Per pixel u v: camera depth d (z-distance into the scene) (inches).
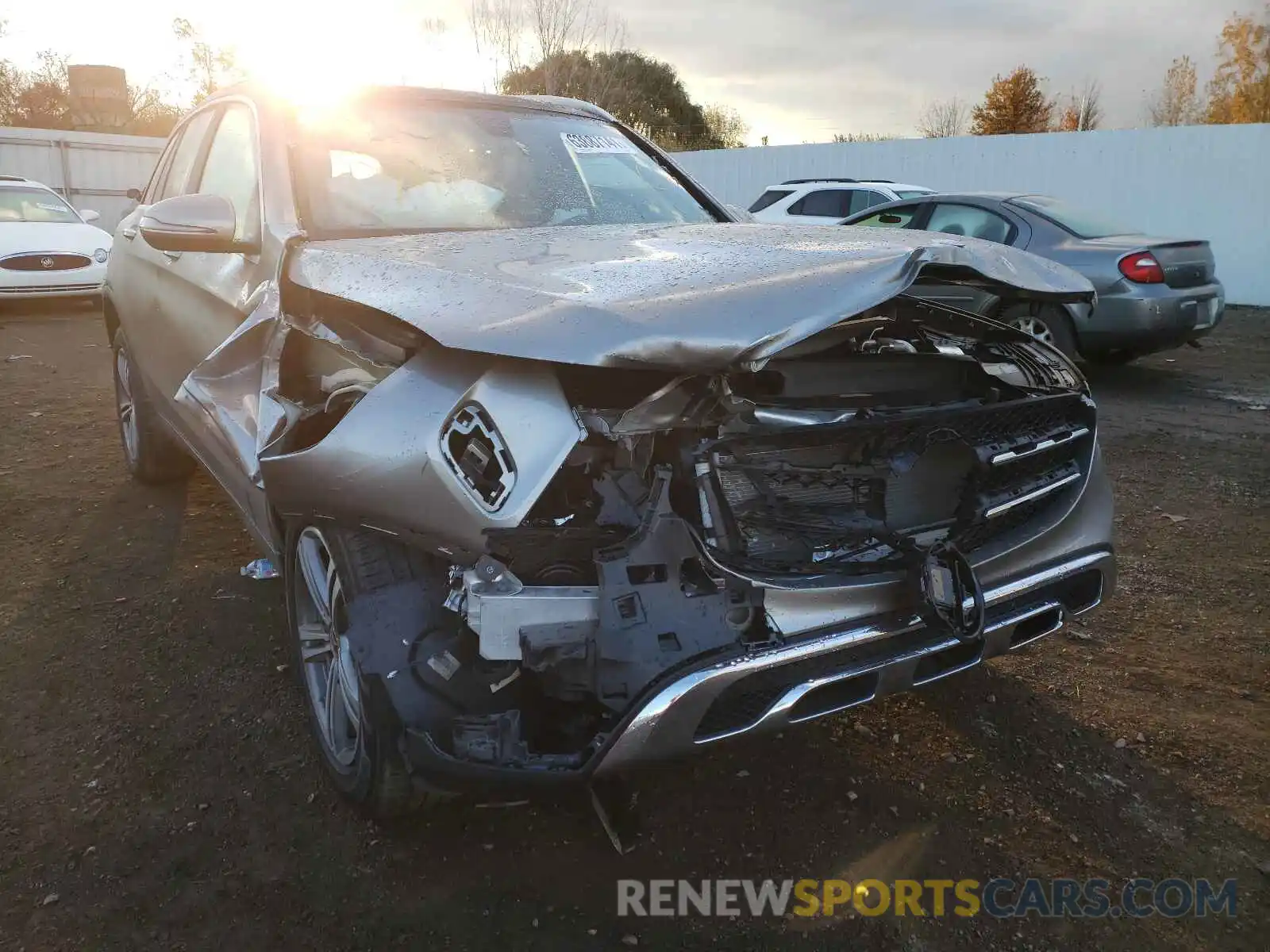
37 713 113.9
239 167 136.8
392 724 81.5
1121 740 110.4
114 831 93.6
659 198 146.7
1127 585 154.9
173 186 174.2
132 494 194.5
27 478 205.6
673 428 78.5
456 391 80.4
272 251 113.8
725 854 91.7
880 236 104.5
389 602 83.0
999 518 98.1
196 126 171.3
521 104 152.9
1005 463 93.0
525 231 118.0
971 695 120.4
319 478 86.3
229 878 87.7
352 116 135.3
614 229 118.8
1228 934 82.2
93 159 755.4
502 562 77.0
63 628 135.4
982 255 93.0
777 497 84.1
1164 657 130.6
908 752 108.3
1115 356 344.8
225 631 134.6
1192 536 177.6
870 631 84.3
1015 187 639.8
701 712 76.5
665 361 74.1
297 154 125.9
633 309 77.6
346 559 86.4
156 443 188.2
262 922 82.6
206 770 103.6
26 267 453.4
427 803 88.7
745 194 748.0
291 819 95.9
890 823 96.3
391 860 90.3
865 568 84.4
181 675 122.8
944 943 81.4
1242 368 357.1
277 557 111.8
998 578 96.0
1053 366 105.6
